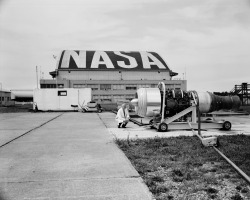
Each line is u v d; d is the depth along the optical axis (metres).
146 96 12.64
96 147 8.34
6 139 10.28
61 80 77.31
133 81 81.00
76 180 4.93
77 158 6.77
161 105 12.88
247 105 37.56
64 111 38.19
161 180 4.90
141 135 11.15
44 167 5.91
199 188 4.42
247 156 6.49
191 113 13.43
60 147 8.43
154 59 92.94
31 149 8.13
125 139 9.75
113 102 79.44
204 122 12.91
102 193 4.24
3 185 4.68
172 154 7.07
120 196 4.10
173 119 12.59
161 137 10.10
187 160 6.29
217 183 4.66
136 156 6.86
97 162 6.31
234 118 20.38
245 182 4.68
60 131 12.90
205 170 5.45
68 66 86.50
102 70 87.06
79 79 86.12
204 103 12.82
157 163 6.12
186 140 9.20
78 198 4.04
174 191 4.35
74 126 15.48
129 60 90.75
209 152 7.10
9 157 7.00
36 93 37.59
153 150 7.60
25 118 23.02
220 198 4.00
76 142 9.39
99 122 18.33
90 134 11.62
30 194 4.22
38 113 32.72
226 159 6.01
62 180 4.94
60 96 37.91
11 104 77.19
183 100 13.06
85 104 38.12
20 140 10.02
